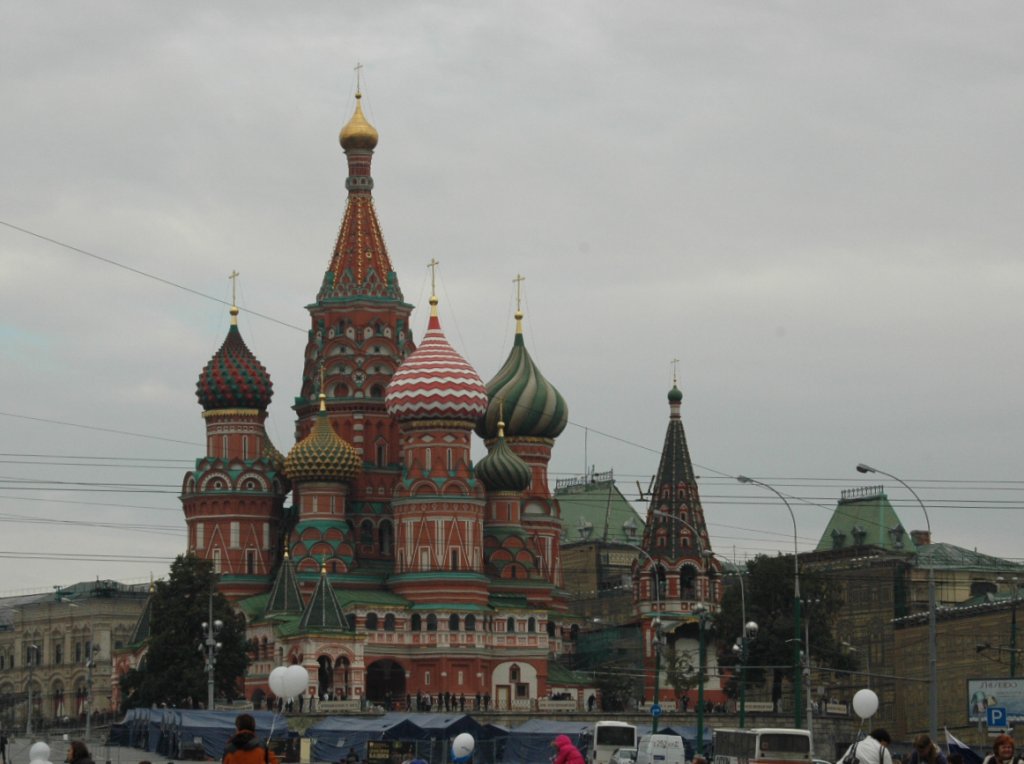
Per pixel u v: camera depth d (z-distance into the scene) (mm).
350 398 196375
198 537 191625
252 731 44375
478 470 197375
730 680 182000
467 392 187375
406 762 69000
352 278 199625
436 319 191625
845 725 168875
